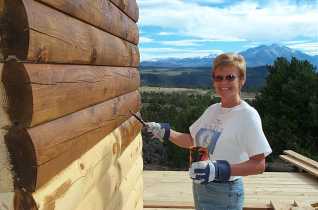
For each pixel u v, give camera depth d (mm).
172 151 13203
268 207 5434
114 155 3020
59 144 1790
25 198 1585
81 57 2082
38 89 1568
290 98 15148
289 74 15719
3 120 1534
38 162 1567
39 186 1634
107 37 2688
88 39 2197
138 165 4164
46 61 1678
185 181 7027
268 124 14633
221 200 2709
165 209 5391
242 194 2775
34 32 1520
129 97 3527
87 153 2377
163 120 15648
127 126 3480
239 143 2680
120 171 3225
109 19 2703
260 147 2600
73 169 2088
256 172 2604
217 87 2777
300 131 14875
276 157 14180
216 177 2486
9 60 1512
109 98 2812
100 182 2658
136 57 3785
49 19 1678
